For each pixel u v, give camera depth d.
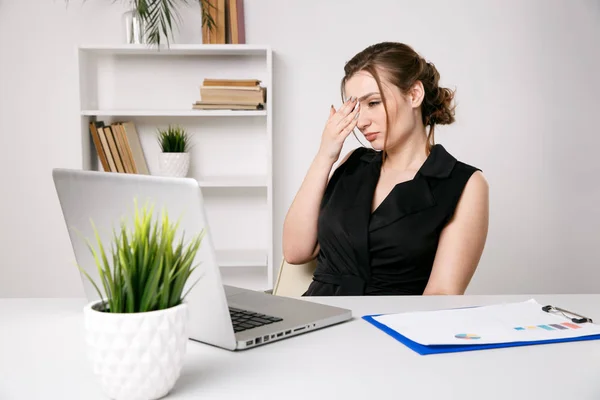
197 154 3.30
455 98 3.27
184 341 0.79
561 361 0.90
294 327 1.03
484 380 0.83
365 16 3.23
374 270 1.77
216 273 0.90
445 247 1.72
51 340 1.02
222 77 3.25
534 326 1.07
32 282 3.35
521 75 3.26
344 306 1.25
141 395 0.76
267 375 0.85
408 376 0.84
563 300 1.29
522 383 0.82
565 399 0.77
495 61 3.25
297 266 1.98
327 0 3.22
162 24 2.89
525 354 0.93
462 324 1.08
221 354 0.94
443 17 3.23
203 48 3.00
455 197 1.73
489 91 3.27
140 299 0.77
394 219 1.74
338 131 1.87
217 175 3.31
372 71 1.80
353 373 0.86
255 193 3.32
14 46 3.22
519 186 3.31
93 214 1.04
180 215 0.90
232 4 3.06
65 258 3.34
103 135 3.07
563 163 3.30
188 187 0.86
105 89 3.25
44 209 3.31
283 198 3.32
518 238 3.34
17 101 3.25
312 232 1.90
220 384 0.82
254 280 3.31
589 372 0.86
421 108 1.89
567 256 3.34
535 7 3.23
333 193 1.87
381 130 1.82
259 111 3.01
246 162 3.31
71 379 0.84
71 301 1.30
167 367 0.77
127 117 3.26
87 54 3.15
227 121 3.28
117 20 3.21
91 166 3.18
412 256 1.74
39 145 3.27
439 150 1.82
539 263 3.35
